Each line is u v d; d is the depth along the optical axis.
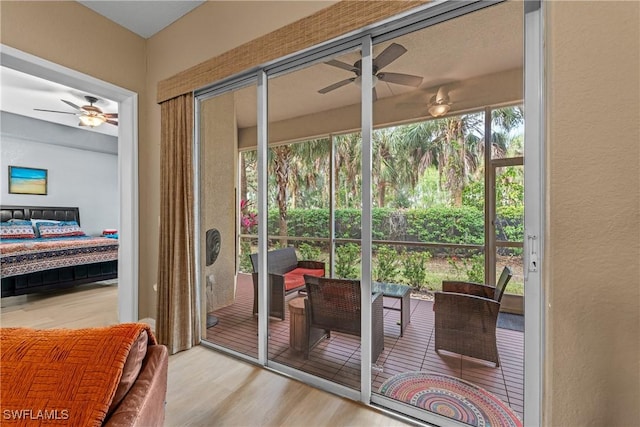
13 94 4.24
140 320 2.85
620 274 0.61
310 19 1.82
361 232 1.82
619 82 0.61
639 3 0.60
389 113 1.75
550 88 0.68
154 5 2.46
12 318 3.26
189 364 2.22
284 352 2.13
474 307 1.59
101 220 6.73
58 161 6.05
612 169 0.62
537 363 1.38
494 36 1.50
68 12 2.37
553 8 0.67
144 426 0.82
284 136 2.12
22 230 5.07
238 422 1.62
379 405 1.75
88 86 2.56
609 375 0.62
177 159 2.49
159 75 2.79
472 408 1.57
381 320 1.80
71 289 4.48
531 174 1.38
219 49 2.32
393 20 1.61
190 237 2.46
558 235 0.67
